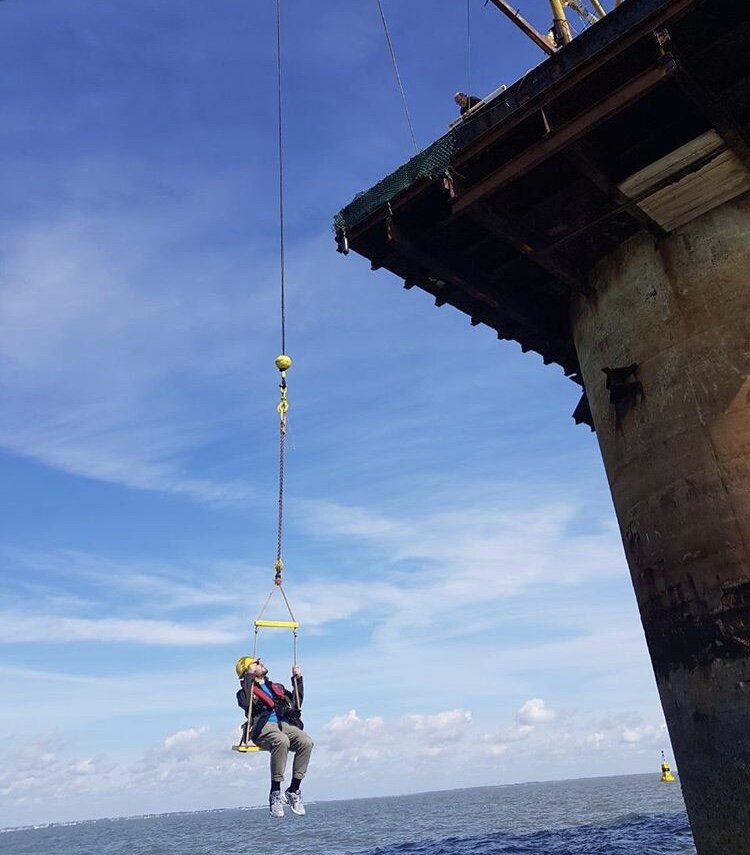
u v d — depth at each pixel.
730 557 8.52
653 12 8.27
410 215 11.33
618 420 10.51
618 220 10.75
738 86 9.14
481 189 9.73
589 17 17.73
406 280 12.67
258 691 7.90
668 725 9.20
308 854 37.72
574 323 12.44
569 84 9.04
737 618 8.30
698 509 9.01
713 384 9.28
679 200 9.80
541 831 35.84
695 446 9.23
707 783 8.34
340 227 11.62
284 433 9.96
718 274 9.68
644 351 10.26
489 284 12.50
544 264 11.05
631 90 8.47
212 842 69.31
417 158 10.68
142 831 141.38
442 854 26.83
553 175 10.38
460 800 159.38
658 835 27.62
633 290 10.72
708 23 8.41
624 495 10.30
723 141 9.03
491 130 9.70
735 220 9.80
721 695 8.30
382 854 30.58
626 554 10.37
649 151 9.98
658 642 9.38
